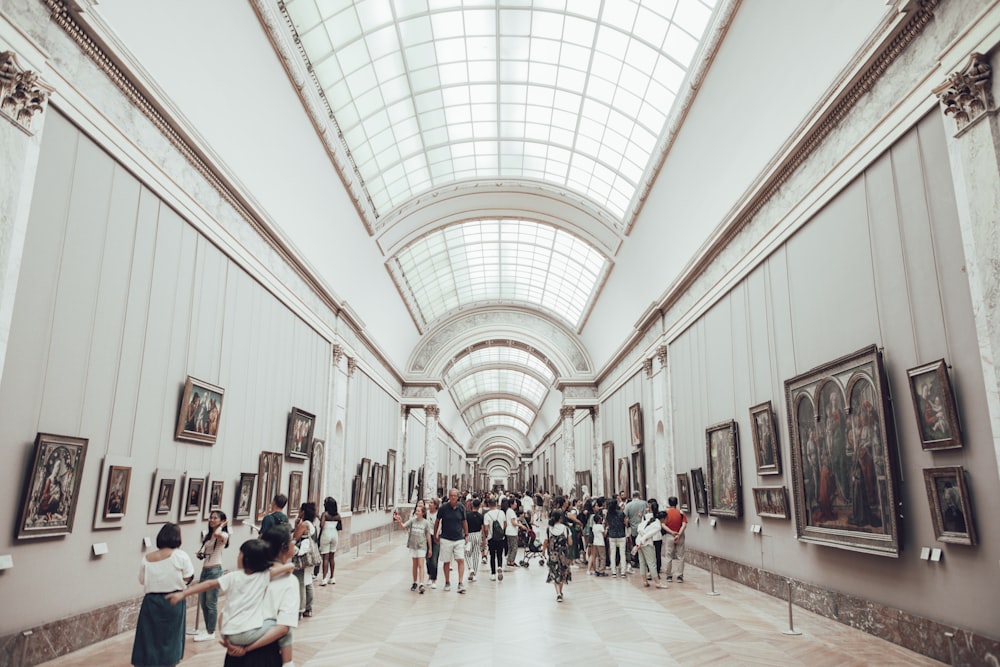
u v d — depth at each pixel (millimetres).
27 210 6680
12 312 6660
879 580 8594
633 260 23594
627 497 26578
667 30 15336
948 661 7117
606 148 21109
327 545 14742
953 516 7023
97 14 7684
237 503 12562
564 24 16766
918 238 7871
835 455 9539
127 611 8695
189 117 10617
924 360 7688
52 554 7344
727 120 13570
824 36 9750
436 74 18625
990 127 6438
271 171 14297
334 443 20625
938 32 7426
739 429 14086
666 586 13961
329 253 19750
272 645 4383
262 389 14172
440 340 37344
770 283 12500
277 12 12078
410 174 22984
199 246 11141
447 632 9688
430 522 14648
